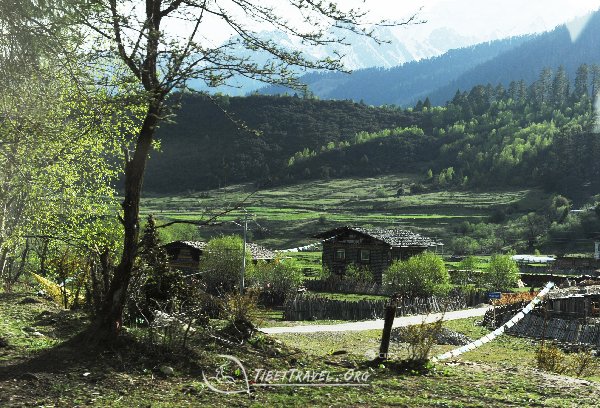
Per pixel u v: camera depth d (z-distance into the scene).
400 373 14.55
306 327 34.84
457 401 11.87
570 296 38.41
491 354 27.41
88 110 18.44
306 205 184.38
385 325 15.73
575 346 30.77
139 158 13.26
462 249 125.56
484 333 35.72
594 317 37.19
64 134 18.98
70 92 17.03
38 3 11.84
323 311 42.72
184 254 62.38
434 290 49.84
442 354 25.14
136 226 13.31
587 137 187.62
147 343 13.27
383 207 176.25
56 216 25.64
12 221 25.64
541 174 191.00
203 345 14.28
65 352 12.35
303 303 42.97
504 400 12.22
